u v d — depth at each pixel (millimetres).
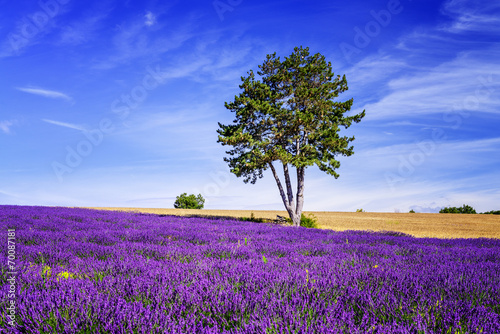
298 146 22984
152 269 3977
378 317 2648
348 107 21750
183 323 2281
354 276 3926
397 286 3504
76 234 7582
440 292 3393
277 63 22719
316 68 22438
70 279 3404
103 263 4340
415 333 2357
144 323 2297
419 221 33938
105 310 2479
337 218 36156
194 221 14719
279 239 8672
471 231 22844
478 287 3541
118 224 11461
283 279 3561
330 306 2715
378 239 9430
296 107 22297
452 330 2412
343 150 21719
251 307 2754
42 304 2619
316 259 5332
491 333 2342
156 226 11070
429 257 6137
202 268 4145
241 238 8484
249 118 22062
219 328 2328
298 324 2309
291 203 22875
